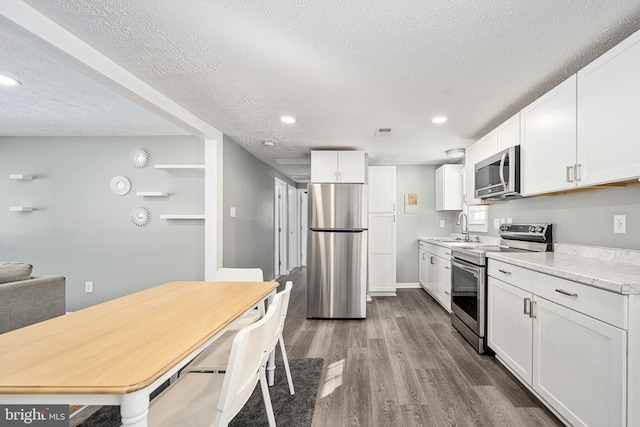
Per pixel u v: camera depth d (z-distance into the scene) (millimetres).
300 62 1741
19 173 3518
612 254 1866
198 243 3441
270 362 2031
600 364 1307
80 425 1655
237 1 1241
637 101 1357
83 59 1562
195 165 3314
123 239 3484
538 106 2104
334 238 3527
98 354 953
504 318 2164
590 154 1635
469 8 1281
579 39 1514
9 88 2229
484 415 1707
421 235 4984
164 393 1239
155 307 1491
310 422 1663
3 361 904
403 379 2107
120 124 3084
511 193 2387
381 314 3635
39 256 3506
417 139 3383
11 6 1247
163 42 1554
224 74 1895
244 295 1752
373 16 1336
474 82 1991
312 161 3775
